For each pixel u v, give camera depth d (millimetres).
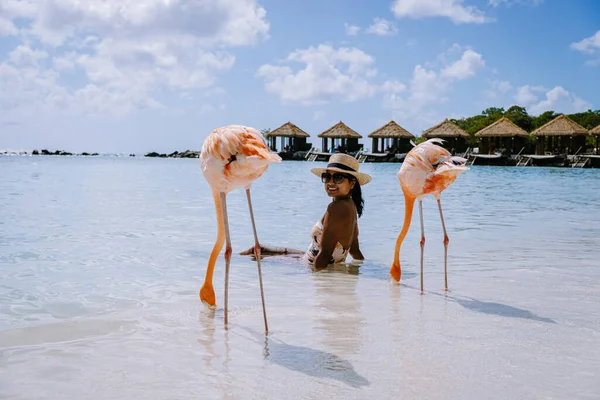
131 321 3496
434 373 2615
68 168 39594
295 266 5516
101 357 2836
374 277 5008
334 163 5516
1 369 2672
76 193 15477
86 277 4828
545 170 45094
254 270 5293
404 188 4547
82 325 3396
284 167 49188
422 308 3857
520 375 2600
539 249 6570
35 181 21719
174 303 3975
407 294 4305
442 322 3494
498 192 18500
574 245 6887
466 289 4492
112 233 7578
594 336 3213
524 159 53906
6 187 17641
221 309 3814
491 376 2586
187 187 19031
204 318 3576
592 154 50219
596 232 8141
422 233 4410
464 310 3811
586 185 23156
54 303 3941
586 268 5379
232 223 8898
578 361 2795
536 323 3477
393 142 64125
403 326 3402
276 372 2627
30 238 7016
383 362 2764
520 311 3777
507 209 12078
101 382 2510
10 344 3037
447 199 15242
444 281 4625
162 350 2943
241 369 2666
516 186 22375
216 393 2387
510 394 2383
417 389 2428
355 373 2615
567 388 2453
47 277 4805
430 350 2947
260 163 3129
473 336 3199
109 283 4605
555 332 3289
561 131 50375
